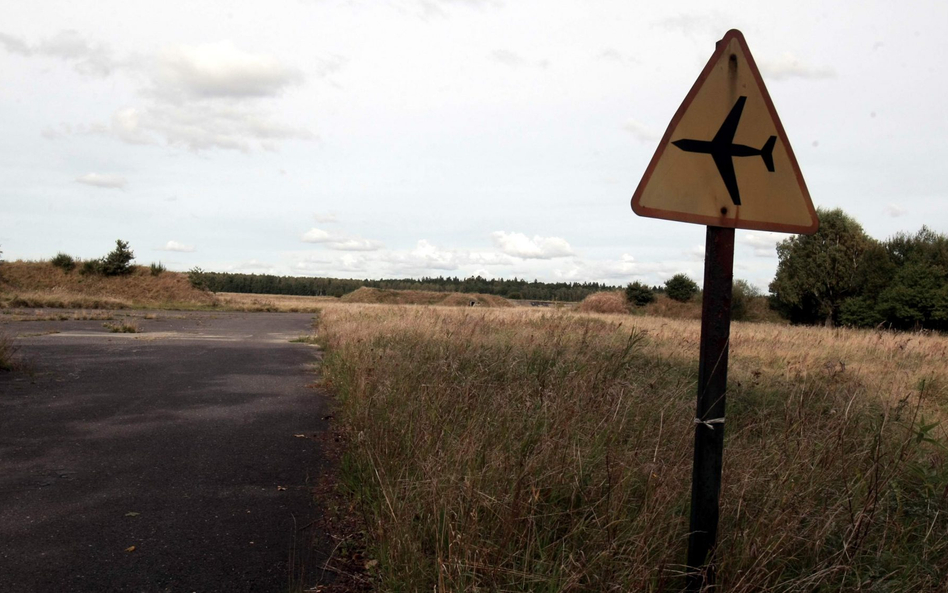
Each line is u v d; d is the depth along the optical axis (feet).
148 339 54.54
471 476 11.32
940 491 12.25
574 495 11.55
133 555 11.38
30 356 37.68
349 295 267.39
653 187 8.27
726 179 8.46
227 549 11.73
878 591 9.07
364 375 24.00
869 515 10.35
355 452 16.46
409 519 10.91
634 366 25.11
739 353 40.22
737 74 8.58
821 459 12.79
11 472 16.05
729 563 9.19
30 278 141.79
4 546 11.60
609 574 9.12
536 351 26.04
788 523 10.03
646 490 11.28
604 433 14.25
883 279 125.90
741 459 12.96
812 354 40.55
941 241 121.49
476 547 9.49
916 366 36.76
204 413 23.73
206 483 15.60
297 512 13.73
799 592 9.06
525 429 14.67
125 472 16.31
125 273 154.20
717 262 8.39
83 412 23.09
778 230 8.61
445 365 22.38
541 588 9.22
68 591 9.97
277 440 19.99
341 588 10.27
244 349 48.75
